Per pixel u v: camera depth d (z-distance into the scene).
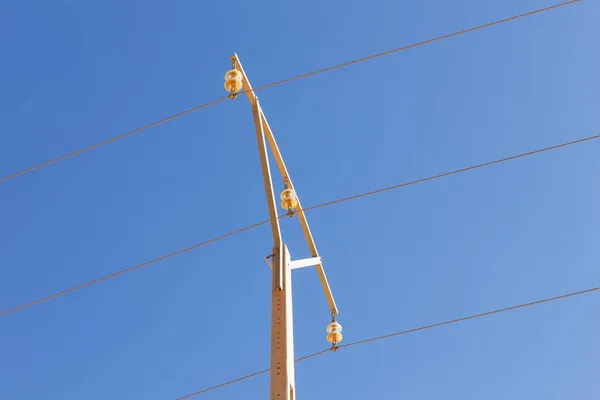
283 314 12.46
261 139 14.61
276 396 11.34
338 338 14.63
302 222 15.97
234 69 14.59
